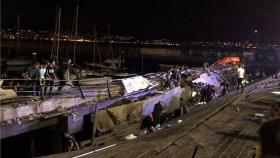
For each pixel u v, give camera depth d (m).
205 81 32.47
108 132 17.17
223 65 44.22
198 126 13.04
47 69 18.44
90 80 20.22
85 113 16.77
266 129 1.70
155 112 20.53
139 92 21.77
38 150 15.92
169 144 10.45
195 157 9.30
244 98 20.69
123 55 114.81
